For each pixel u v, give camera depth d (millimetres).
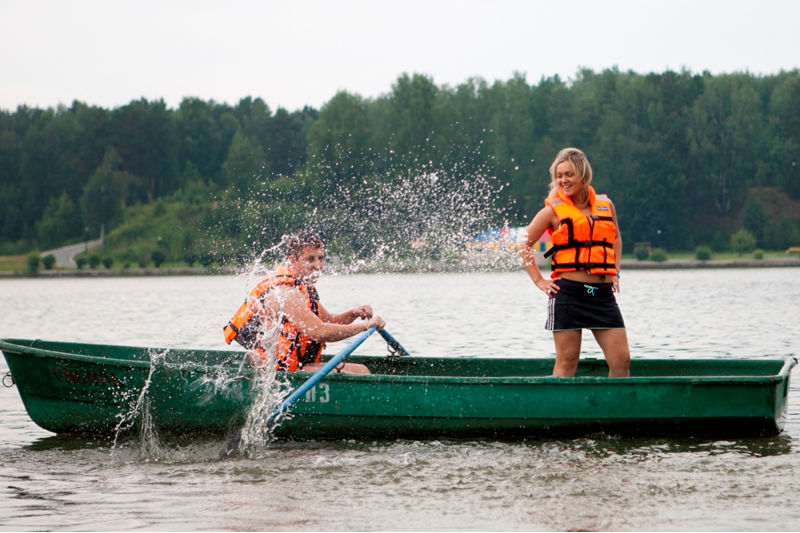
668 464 10898
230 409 12430
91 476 10883
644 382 12023
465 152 121750
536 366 14914
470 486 10109
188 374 12508
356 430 12516
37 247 190000
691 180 148625
